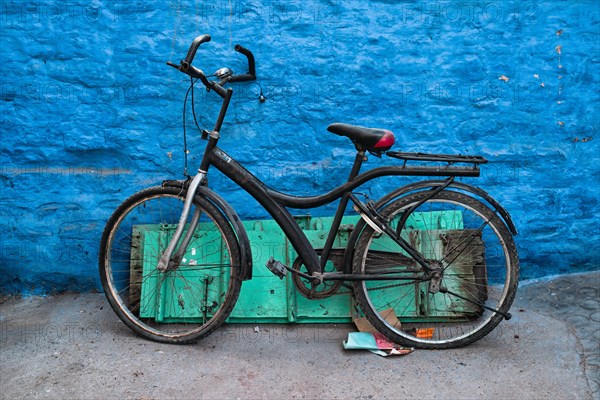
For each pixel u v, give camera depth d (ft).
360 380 9.07
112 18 11.49
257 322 10.85
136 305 10.84
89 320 10.91
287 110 11.60
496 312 9.95
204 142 11.66
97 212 11.73
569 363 9.35
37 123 11.57
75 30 11.47
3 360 9.43
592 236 11.96
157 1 11.47
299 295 10.82
